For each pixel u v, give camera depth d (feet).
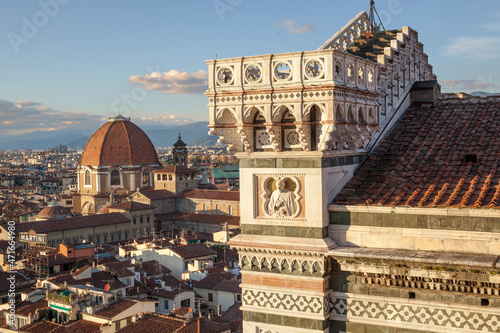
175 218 647.97
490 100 81.66
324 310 62.18
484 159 66.33
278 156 63.57
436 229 58.08
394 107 80.28
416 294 59.26
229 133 66.03
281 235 64.03
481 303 56.29
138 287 287.89
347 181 68.74
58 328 229.66
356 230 62.23
